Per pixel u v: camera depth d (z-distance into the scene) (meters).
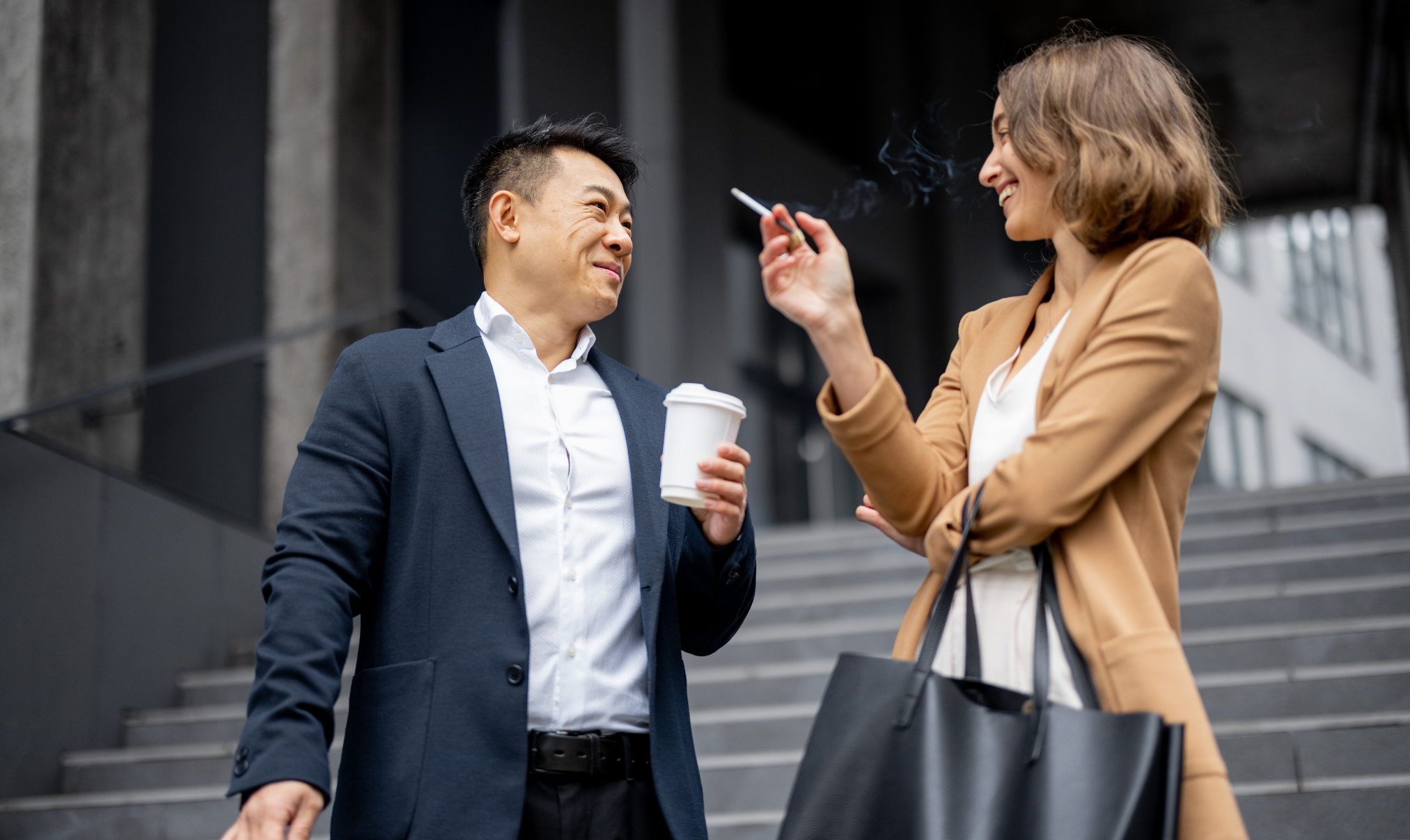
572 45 8.57
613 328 8.57
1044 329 1.58
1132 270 1.45
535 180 2.02
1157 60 1.55
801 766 1.35
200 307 5.45
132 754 3.90
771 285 1.51
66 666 4.01
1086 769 1.24
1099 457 1.36
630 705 1.79
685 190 8.77
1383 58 10.27
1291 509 4.71
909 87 11.40
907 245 11.27
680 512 1.93
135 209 5.05
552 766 1.69
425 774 1.63
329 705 1.59
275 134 6.24
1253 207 12.98
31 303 4.47
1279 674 3.34
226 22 5.97
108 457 4.41
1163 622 1.34
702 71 9.21
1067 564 1.40
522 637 1.71
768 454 9.94
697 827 1.75
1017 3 11.21
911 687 1.34
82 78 4.83
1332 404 20.91
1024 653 1.40
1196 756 1.26
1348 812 2.79
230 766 3.80
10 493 3.85
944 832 1.25
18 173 4.56
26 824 3.59
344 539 1.72
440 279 7.32
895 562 4.93
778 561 5.38
